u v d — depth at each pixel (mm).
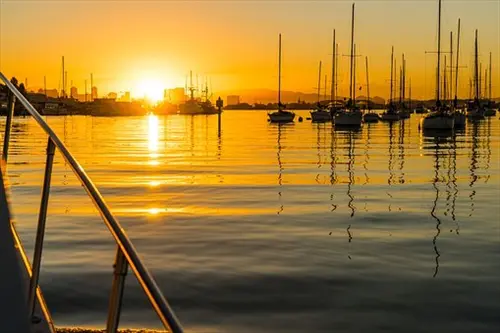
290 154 40125
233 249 12094
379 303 8828
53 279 9516
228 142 53469
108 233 13180
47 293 8812
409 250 12258
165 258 11289
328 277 10086
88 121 114062
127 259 2096
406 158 36906
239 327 7848
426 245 12773
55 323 7668
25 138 51000
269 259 11289
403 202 19406
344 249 12242
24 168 28094
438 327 7949
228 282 9703
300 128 79312
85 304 8359
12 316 3381
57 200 18281
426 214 16984
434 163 33812
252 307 8570
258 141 54438
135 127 89312
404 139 55969
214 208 17781
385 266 10906
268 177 26875
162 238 13164
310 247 12375
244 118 141500
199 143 52344
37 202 17734
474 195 21188
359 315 8336
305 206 18297
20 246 4062
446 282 9906
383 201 19578
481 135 61688
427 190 22547
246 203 18859
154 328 7523
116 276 2209
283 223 15227
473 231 14453
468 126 80938
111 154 40562
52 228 13664
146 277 2000
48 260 10695
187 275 10094
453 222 15688
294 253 11812
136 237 13273
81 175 2715
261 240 13016
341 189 22688
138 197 20203
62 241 12281
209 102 174000
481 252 12156
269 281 9805
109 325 2195
